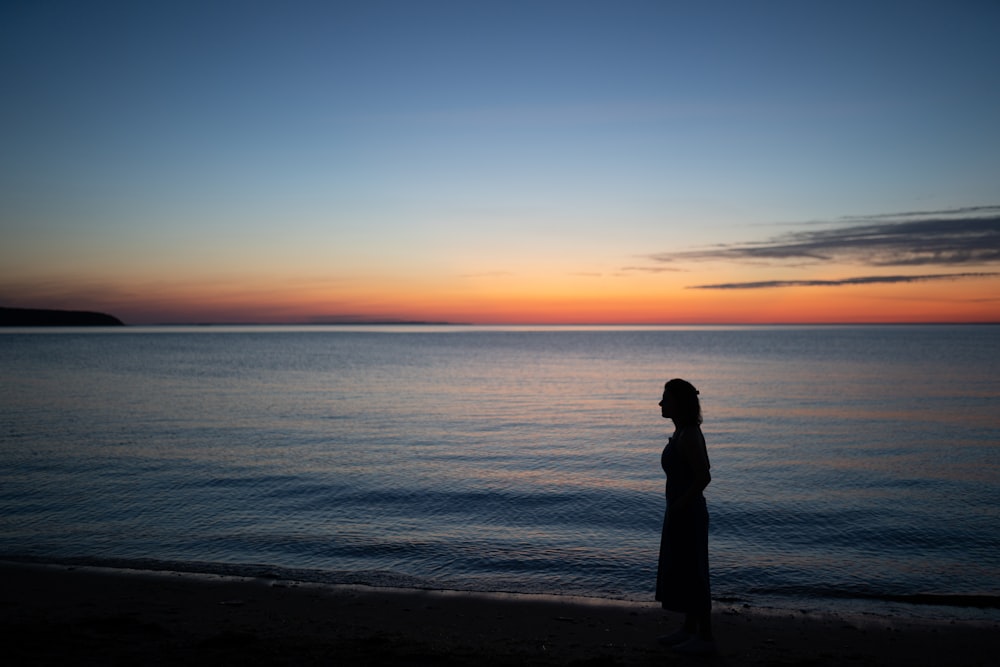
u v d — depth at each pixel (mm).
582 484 13984
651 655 5348
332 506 12133
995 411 27219
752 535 10273
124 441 19859
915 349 97062
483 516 11438
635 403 31625
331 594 7234
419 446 19297
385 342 148500
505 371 55438
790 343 130625
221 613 6457
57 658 4906
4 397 32719
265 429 22641
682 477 5289
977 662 5348
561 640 5785
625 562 8898
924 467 15984
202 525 10789
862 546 9672
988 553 9359
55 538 10031
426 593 7293
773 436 21062
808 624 6371
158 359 70312
